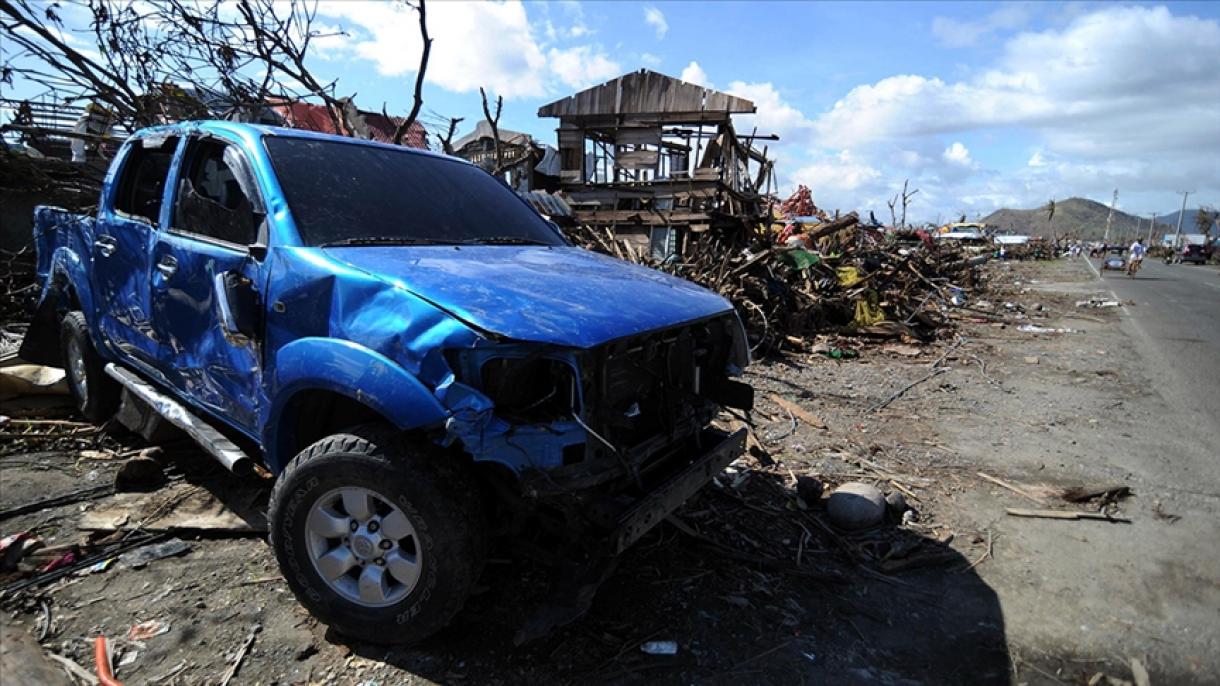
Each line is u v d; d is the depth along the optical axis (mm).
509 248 3568
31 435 4426
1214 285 26625
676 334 2986
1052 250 62625
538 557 2738
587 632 2885
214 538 3441
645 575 3352
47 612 2787
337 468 2541
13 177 8312
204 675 2504
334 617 2686
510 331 2352
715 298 3404
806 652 2883
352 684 2512
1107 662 2961
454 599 2498
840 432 5973
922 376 8523
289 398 2787
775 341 9867
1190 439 6082
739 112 17141
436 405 2328
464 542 2469
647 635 2896
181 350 3484
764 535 3887
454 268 2830
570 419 2445
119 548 3277
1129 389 8047
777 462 5082
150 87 7945
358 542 2609
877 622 3150
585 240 11242
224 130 3457
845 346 10336
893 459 5328
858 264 14461
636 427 2871
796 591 3340
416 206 3584
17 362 5223
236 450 3211
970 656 2955
